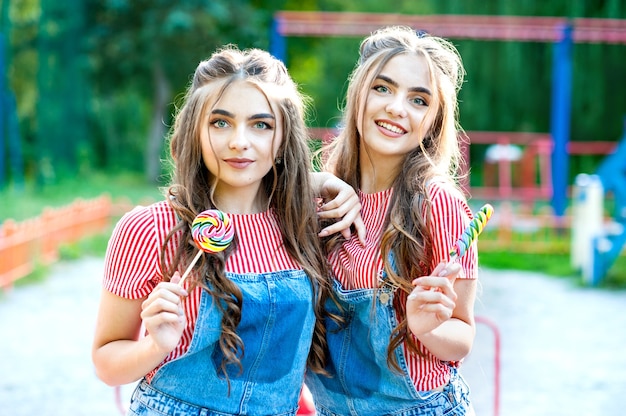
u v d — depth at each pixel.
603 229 10.04
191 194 2.33
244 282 2.29
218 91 2.30
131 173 23.31
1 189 15.19
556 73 12.16
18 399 5.27
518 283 9.50
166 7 19.89
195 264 2.26
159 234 2.29
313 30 11.27
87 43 20.27
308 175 2.43
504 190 15.44
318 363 2.50
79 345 6.55
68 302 8.04
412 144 2.48
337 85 24.50
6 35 16.48
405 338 2.33
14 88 19.94
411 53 2.47
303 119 2.52
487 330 7.20
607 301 8.51
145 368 2.19
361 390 2.45
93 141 23.36
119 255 2.28
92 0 20.48
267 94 2.33
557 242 11.55
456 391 2.46
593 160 20.67
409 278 2.36
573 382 5.74
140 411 2.31
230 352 2.24
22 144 19.62
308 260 2.41
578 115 18.92
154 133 21.20
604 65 18.52
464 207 2.41
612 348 6.65
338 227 2.46
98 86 22.12
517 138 17.19
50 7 19.16
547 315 7.83
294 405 2.41
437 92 2.48
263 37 20.62
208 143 2.32
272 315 2.29
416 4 21.83
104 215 12.75
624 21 11.65
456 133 2.75
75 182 18.05
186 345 2.25
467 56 18.95
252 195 2.43
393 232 2.36
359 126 2.53
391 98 2.47
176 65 20.53
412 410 2.40
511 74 18.91
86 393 5.43
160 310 2.09
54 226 10.35
